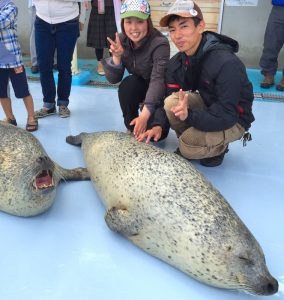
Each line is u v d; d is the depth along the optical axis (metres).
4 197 2.17
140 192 1.96
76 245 2.03
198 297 1.72
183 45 2.45
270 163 2.93
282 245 2.06
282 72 5.12
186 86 2.77
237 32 5.60
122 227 1.98
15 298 1.70
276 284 1.62
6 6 3.18
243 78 2.52
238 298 1.72
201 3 5.56
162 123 2.80
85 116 3.81
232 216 1.78
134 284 1.79
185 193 1.86
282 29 4.56
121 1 4.44
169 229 1.79
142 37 2.83
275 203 2.42
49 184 2.10
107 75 3.12
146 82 3.22
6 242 2.04
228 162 2.94
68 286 1.77
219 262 1.64
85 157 2.72
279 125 3.63
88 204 2.38
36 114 3.72
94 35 5.11
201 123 2.42
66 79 3.70
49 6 3.45
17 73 3.25
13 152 2.25
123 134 2.59
